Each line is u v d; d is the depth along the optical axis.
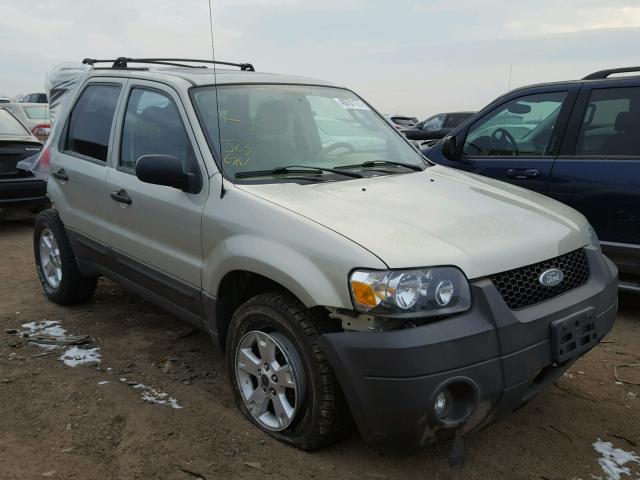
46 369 3.75
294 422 2.83
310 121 3.87
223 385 3.57
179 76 3.75
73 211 4.46
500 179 5.19
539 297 2.70
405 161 3.98
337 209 2.83
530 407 3.37
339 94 4.32
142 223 3.67
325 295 2.53
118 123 4.05
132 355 3.99
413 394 2.32
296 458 2.82
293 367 2.75
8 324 4.52
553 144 4.93
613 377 3.75
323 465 2.77
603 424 3.20
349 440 2.97
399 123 25.98
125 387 3.53
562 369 2.80
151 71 4.05
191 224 3.25
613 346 4.23
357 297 2.43
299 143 3.69
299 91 4.05
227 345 3.16
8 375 3.65
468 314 2.44
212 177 3.19
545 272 2.72
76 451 2.88
